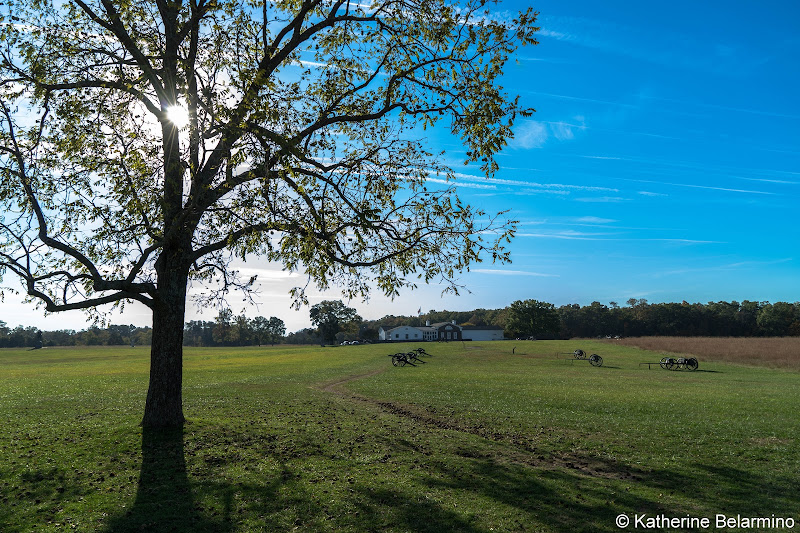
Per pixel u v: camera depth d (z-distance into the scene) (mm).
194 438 13547
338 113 16594
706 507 9094
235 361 62281
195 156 12508
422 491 9828
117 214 13406
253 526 8141
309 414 19281
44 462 11570
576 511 8836
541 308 175625
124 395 25281
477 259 14609
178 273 14734
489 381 33406
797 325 163125
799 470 11500
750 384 32594
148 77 13062
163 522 8305
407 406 22125
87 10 13805
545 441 14742
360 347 101938
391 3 15656
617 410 20406
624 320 199375
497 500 9383
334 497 9438
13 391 27438
